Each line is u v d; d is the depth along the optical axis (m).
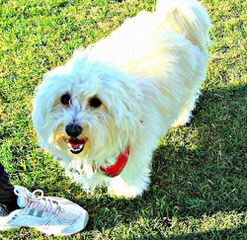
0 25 1.61
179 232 1.08
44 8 1.65
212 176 1.17
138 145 0.98
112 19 1.59
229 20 1.53
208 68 1.39
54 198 1.11
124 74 0.85
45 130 0.88
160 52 1.04
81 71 0.82
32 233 1.11
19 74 1.45
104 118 0.83
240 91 1.34
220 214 1.10
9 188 0.97
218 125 1.27
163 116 1.05
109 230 1.10
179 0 1.10
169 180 1.17
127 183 1.09
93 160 0.94
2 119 1.34
